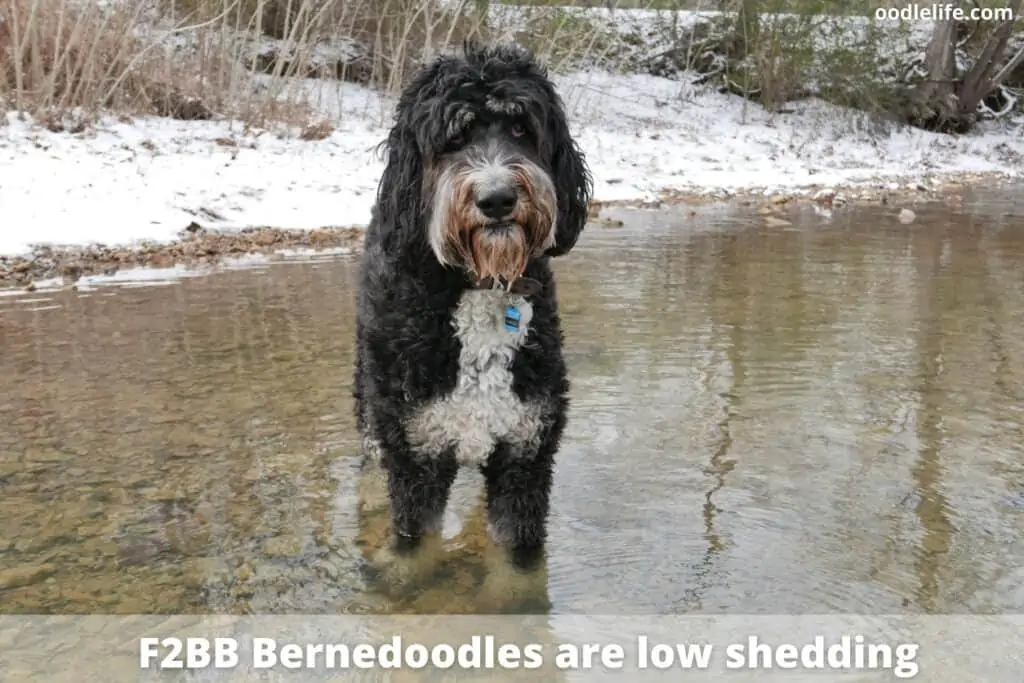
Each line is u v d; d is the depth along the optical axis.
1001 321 6.95
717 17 26.55
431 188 3.55
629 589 3.49
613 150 18.61
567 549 3.76
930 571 3.58
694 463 4.52
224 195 11.77
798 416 5.10
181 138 14.16
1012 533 3.86
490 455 3.58
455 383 3.47
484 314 3.45
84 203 10.55
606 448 4.69
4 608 3.34
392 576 3.62
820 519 3.98
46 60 14.57
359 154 14.99
